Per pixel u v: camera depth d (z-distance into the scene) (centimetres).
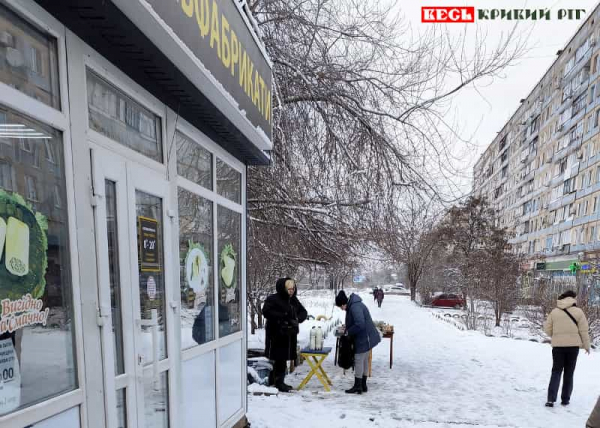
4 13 150
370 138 706
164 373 251
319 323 1266
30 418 149
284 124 698
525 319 1758
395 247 736
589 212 3120
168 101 262
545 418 488
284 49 684
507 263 1833
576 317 533
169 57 222
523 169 4784
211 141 340
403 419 472
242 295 414
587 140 3183
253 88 373
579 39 3394
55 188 169
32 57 161
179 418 265
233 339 379
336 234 757
